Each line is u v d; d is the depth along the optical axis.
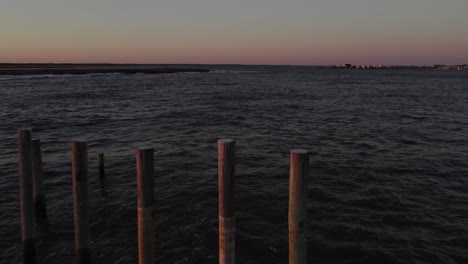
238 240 8.31
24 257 6.96
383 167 13.96
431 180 12.57
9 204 10.02
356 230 8.79
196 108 31.06
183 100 37.75
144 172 5.24
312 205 10.29
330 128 22.47
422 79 98.62
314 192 11.26
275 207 10.15
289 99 40.47
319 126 23.19
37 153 8.13
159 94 44.50
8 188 11.20
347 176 12.84
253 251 7.89
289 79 91.62
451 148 17.30
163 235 8.51
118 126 22.36
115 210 9.76
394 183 12.20
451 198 10.97
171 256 7.68
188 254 7.76
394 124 24.11
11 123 22.73
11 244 7.97
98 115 26.75
